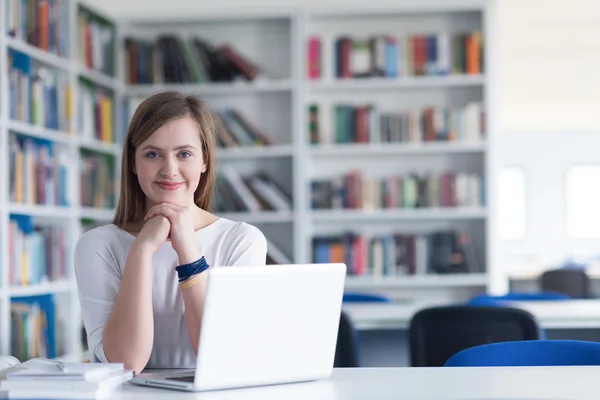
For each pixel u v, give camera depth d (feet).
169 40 21.25
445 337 11.00
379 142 21.27
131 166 6.95
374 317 13.29
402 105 21.89
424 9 21.30
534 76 36.45
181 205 6.69
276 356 5.65
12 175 15.84
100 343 6.48
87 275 6.76
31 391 4.95
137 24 21.95
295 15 21.25
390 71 21.25
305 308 5.74
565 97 40.50
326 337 5.89
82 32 19.04
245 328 5.50
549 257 48.29
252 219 21.13
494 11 21.15
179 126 6.66
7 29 15.78
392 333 14.82
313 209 21.39
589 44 31.58
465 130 21.09
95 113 19.56
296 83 21.16
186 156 6.71
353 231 22.02
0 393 4.98
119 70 21.03
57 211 17.34
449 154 21.79
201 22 21.99
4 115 15.40
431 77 21.09
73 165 18.17
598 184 48.11
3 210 15.33
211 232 7.01
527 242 48.49
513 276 30.94
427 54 21.22
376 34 21.94
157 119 6.63
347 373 6.25
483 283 21.04
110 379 5.15
